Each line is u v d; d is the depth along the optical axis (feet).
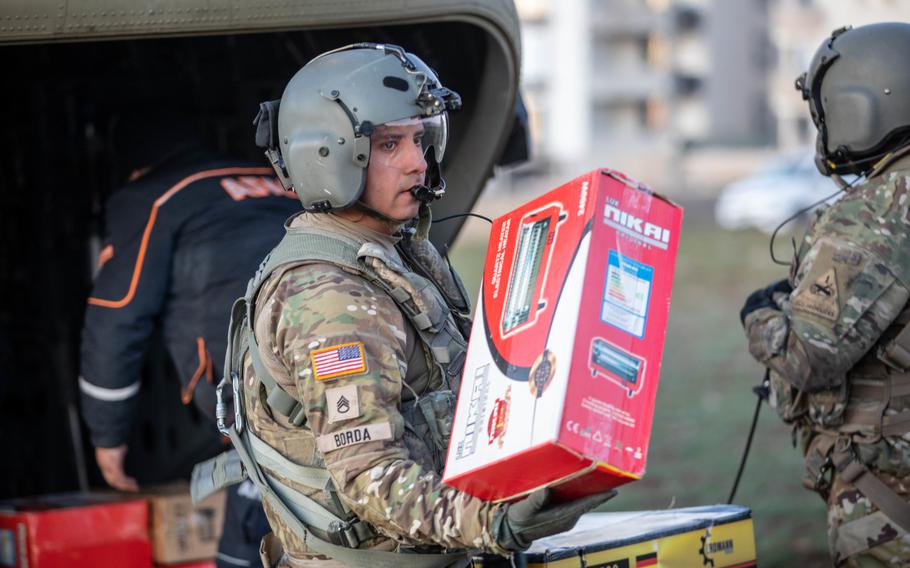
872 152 9.48
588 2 166.81
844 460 9.37
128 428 11.86
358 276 6.97
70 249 13.64
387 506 6.41
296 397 7.04
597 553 8.00
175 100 13.14
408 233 7.81
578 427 5.78
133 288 11.45
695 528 8.52
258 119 7.70
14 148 13.33
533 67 165.89
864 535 9.32
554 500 6.15
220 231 11.51
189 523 12.10
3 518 11.73
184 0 10.00
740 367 31.65
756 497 19.29
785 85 182.70
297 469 7.13
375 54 7.32
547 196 6.66
